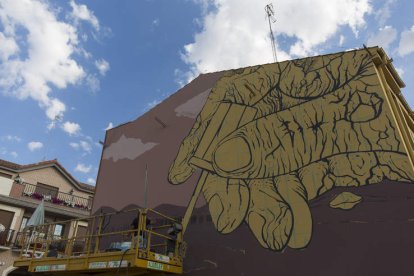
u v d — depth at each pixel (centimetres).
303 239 965
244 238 1058
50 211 2661
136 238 992
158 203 1305
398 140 945
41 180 2998
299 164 1064
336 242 917
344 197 955
